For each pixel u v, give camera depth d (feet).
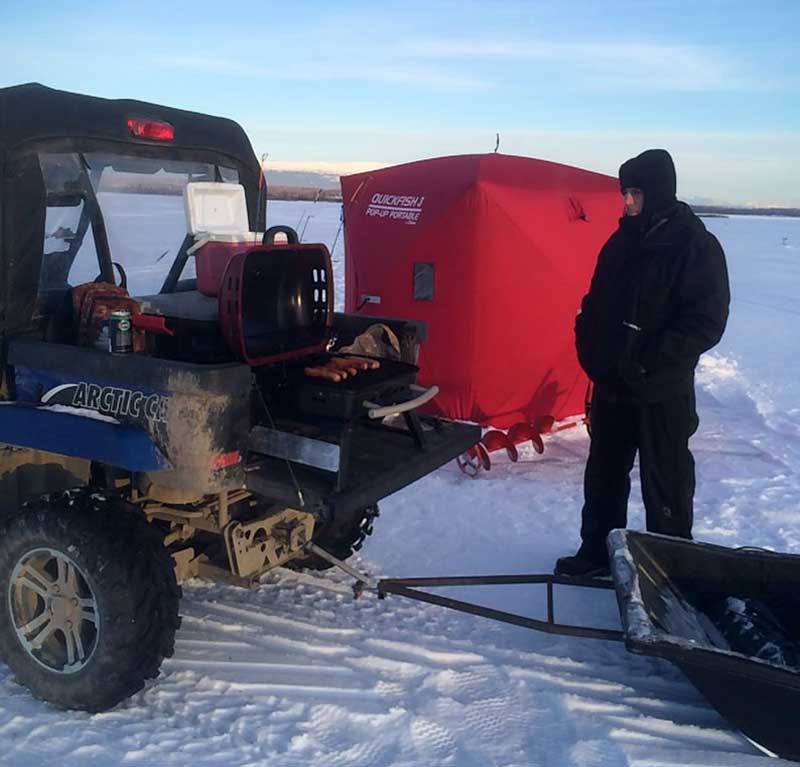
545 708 11.07
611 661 12.37
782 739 9.82
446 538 17.13
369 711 10.73
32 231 10.84
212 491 9.53
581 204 26.13
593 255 25.80
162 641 10.11
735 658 9.39
